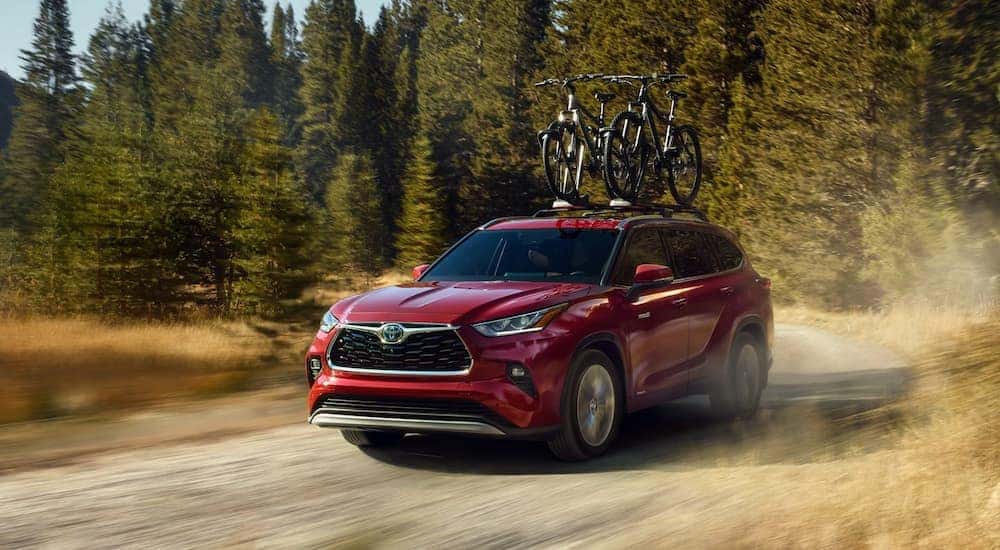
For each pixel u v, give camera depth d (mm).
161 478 6016
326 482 5824
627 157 12531
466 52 101312
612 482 5641
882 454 5746
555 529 4586
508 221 7930
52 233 44531
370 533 4586
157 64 139125
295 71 146750
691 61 41875
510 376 5863
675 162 13305
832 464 5617
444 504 5199
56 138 99750
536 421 5918
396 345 6004
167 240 42562
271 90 138875
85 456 6969
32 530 4773
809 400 9375
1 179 59062
